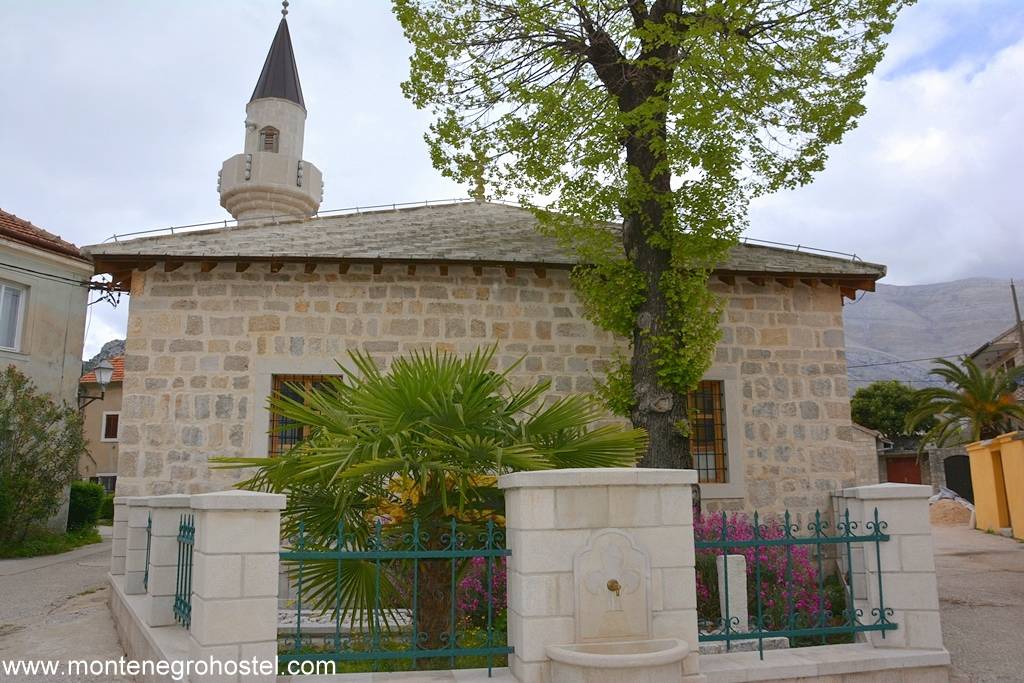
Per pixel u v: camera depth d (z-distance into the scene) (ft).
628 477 13.50
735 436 32.94
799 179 28.27
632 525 13.52
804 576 23.94
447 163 30.86
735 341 33.78
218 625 12.23
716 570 22.86
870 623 16.30
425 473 15.17
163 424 29.89
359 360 18.31
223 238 33.12
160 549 17.76
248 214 60.80
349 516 16.78
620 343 33.09
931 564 16.08
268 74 65.36
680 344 28.32
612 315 29.66
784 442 33.37
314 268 31.48
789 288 34.78
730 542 15.53
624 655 12.23
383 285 31.83
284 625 22.22
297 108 64.90
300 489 16.94
